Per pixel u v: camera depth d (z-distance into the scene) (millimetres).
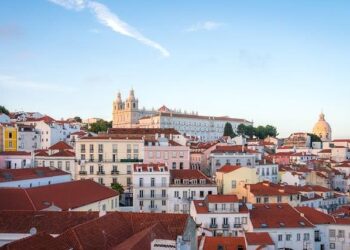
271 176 164125
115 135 168625
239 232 98938
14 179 103750
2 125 196750
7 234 64125
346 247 96500
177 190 127625
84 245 54406
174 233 65688
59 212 69562
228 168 139625
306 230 94250
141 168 129250
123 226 66688
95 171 151000
